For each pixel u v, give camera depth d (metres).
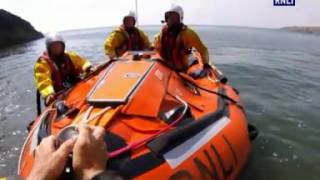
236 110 4.85
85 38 42.66
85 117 3.37
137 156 3.07
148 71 4.25
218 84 5.68
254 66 13.28
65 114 3.78
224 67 12.88
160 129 3.43
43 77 5.11
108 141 3.08
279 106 7.74
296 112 7.31
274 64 14.16
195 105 4.30
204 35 43.75
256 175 4.72
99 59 17.34
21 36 31.64
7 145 6.07
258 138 5.94
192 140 3.56
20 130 6.82
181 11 6.48
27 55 20.28
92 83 4.53
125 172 2.92
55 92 5.37
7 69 14.48
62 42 5.36
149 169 3.04
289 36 52.34
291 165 5.02
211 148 3.66
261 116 7.05
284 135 6.08
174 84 4.63
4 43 27.89
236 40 32.31
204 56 6.55
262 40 34.59
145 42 8.02
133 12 7.66
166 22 6.55
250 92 9.02
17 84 11.05
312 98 8.48
